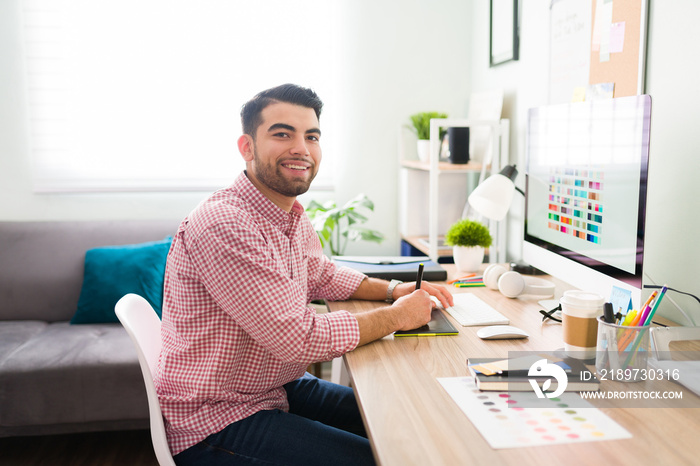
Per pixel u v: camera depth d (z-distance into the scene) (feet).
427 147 8.57
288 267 4.31
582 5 5.89
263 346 3.87
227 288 3.67
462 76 9.62
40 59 8.90
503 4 8.02
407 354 3.82
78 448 7.02
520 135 7.63
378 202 9.78
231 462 3.76
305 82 9.43
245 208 4.14
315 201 9.11
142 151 9.24
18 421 6.50
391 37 9.45
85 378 6.54
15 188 9.07
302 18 9.31
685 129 4.47
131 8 9.00
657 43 4.75
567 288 5.60
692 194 4.41
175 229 8.84
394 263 6.41
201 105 9.29
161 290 8.07
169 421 3.81
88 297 7.94
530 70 7.28
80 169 9.14
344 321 3.87
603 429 2.71
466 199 8.84
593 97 5.71
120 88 9.11
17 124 8.96
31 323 8.01
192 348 3.84
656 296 3.40
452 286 5.78
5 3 8.74
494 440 2.61
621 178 3.98
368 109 9.57
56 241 8.52
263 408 4.04
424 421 2.82
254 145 4.17
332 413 4.67
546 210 5.32
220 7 9.16
